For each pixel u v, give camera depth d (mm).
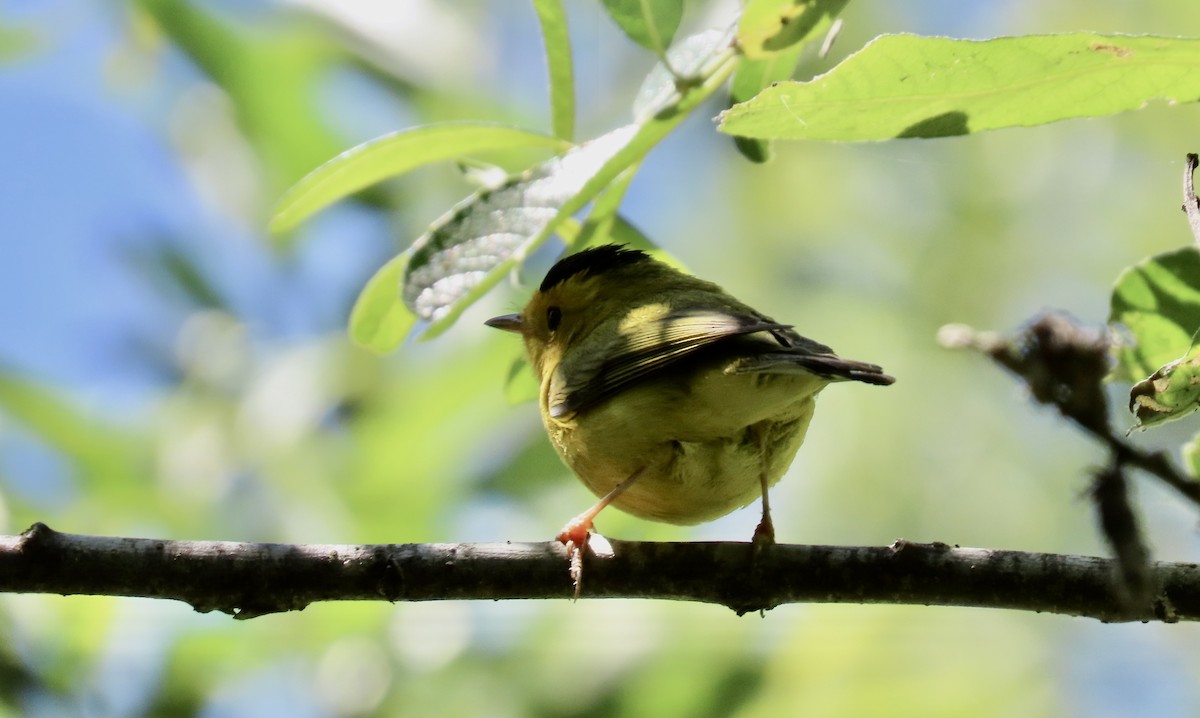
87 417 13234
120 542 7016
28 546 6906
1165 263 6844
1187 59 5375
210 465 13234
